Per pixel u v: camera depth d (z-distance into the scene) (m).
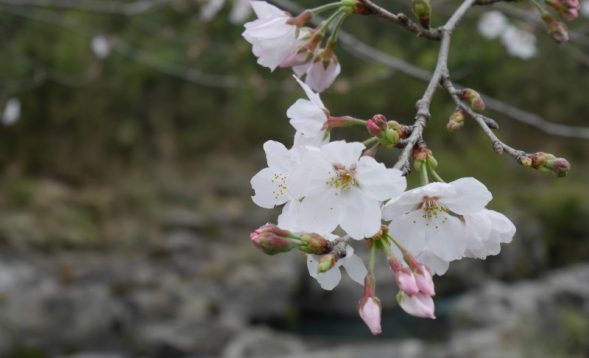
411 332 10.43
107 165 16.92
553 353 7.59
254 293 11.06
